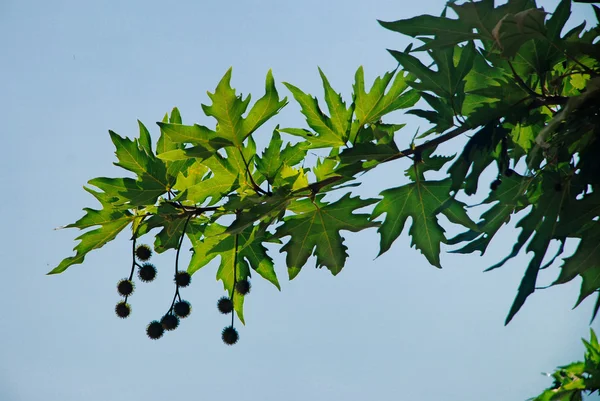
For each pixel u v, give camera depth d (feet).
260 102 12.91
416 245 12.91
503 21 12.14
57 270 13.24
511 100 12.38
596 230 12.28
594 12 12.26
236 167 12.99
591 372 13.03
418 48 12.34
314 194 12.82
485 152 12.41
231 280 13.41
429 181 12.82
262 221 12.94
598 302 12.21
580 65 12.44
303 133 13.05
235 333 13.38
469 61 12.48
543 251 12.23
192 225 13.29
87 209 13.17
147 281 13.39
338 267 13.17
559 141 12.22
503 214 12.66
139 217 13.25
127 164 13.09
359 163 12.71
